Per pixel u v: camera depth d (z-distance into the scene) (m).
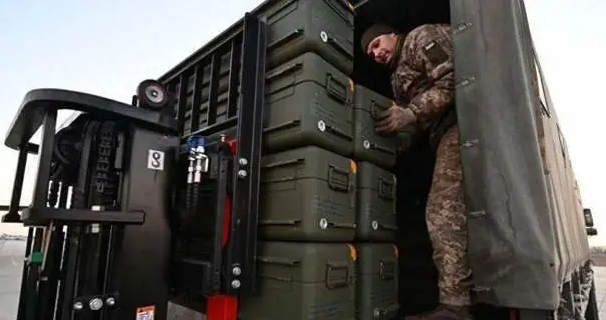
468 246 1.48
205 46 2.15
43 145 1.19
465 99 1.56
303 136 1.58
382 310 1.81
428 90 1.77
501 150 1.43
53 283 1.40
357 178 1.85
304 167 1.56
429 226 1.77
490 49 1.54
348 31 1.91
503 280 1.36
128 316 1.33
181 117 2.32
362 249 1.79
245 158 1.60
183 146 1.62
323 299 1.51
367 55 2.43
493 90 1.50
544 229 1.32
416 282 2.49
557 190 1.82
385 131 1.90
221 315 1.59
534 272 1.30
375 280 1.80
